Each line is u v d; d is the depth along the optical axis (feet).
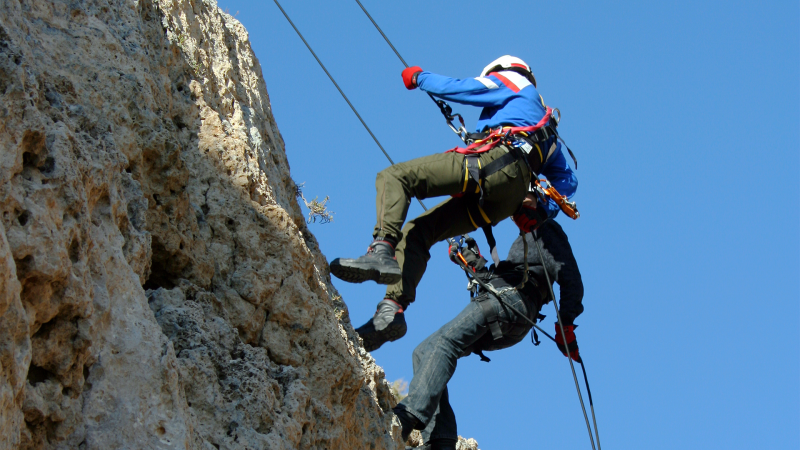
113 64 13.75
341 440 15.46
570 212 19.70
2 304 8.73
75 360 10.06
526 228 19.25
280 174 22.76
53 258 9.68
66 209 10.32
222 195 15.60
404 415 18.57
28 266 9.46
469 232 18.84
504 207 18.02
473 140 18.28
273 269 15.51
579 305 20.22
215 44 21.39
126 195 12.63
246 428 12.39
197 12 20.93
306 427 14.38
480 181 17.48
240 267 15.08
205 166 15.75
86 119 12.21
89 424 9.98
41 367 9.86
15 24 12.05
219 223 15.20
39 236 9.59
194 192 15.29
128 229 12.14
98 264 10.74
